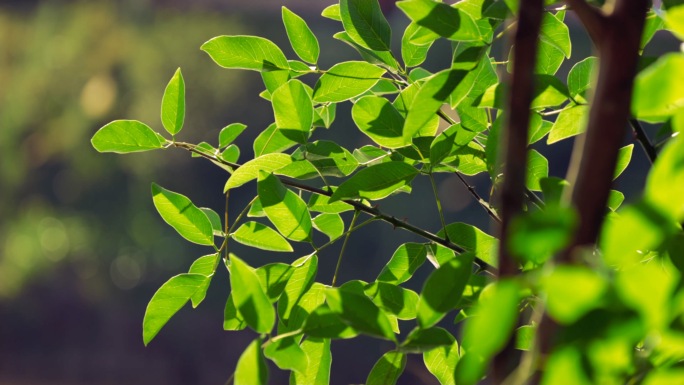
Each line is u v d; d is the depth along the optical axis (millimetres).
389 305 870
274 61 925
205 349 7461
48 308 7969
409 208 6414
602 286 572
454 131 893
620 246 587
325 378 872
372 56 922
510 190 672
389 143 894
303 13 5418
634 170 4941
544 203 842
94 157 8102
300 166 915
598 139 646
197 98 7613
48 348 7867
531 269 771
